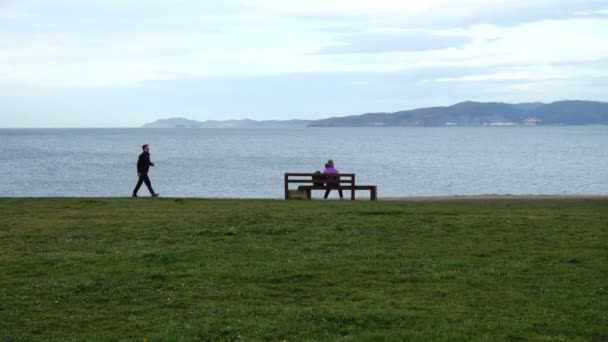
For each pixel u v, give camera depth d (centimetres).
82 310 1084
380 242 1630
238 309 1073
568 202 2697
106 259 1425
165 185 5194
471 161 8212
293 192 2786
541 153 10088
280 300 1141
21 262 1405
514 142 15512
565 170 6581
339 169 6912
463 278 1270
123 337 950
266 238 1681
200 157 9412
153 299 1147
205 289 1198
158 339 933
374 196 2767
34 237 1723
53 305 1109
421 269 1343
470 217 2042
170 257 1427
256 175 6178
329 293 1181
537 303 1109
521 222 1936
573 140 16850
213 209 2284
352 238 1678
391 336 938
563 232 1772
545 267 1361
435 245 1594
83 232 1792
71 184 5316
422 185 5128
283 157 9406
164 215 2127
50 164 7781
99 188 4975
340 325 995
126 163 8000
